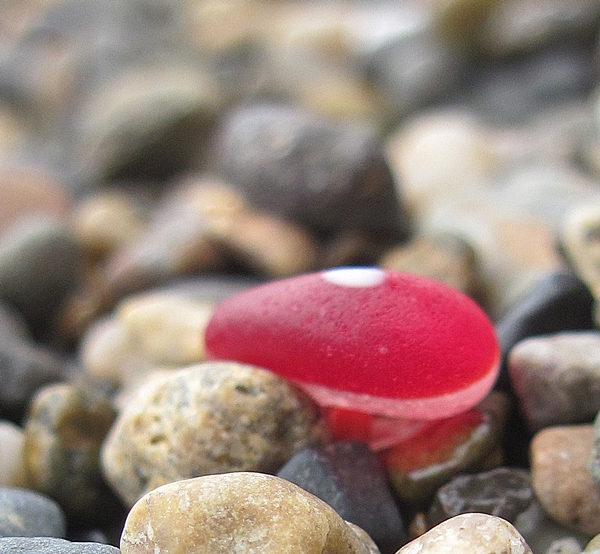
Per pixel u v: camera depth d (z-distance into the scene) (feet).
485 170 0.58
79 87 0.96
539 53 0.79
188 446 0.32
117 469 0.33
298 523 0.29
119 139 0.66
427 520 0.32
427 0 0.90
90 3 1.14
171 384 0.33
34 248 0.49
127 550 0.29
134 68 0.96
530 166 0.58
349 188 0.47
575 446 0.32
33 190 0.62
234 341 0.34
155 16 1.12
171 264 0.48
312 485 0.31
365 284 0.32
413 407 0.32
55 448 0.35
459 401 0.32
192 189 0.58
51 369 0.40
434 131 0.64
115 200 0.62
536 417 0.33
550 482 0.31
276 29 0.98
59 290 0.50
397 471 0.32
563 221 0.42
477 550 0.28
